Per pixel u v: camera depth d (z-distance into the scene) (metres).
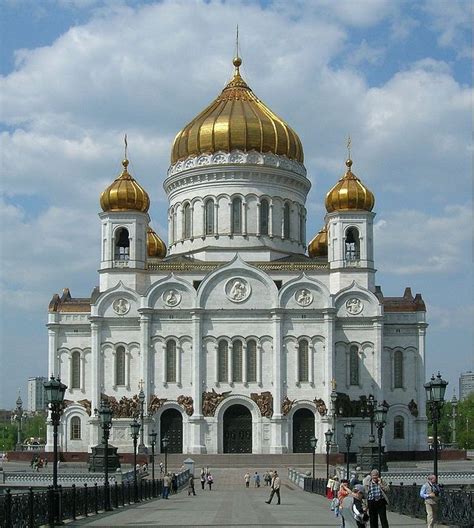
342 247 133.25
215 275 131.12
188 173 142.12
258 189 141.00
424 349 135.00
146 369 129.38
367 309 131.50
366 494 44.12
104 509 61.53
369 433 128.88
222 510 63.06
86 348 134.50
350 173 136.25
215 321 130.50
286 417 128.12
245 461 122.44
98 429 129.12
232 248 138.38
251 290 131.00
